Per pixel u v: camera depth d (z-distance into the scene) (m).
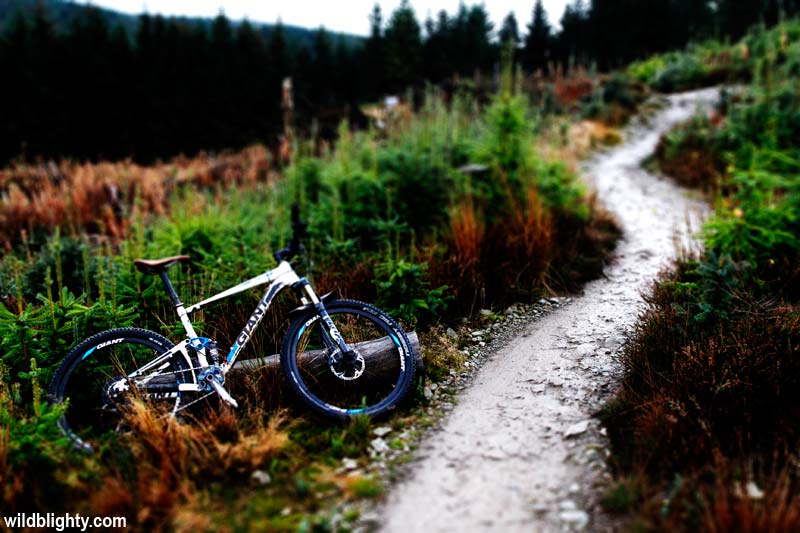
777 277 4.46
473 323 4.69
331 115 14.76
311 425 3.27
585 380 3.62
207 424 3.10
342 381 3.58
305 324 3.47
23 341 3.44
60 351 3.59
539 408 3.35
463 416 3.33
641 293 4.55
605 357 3.90
